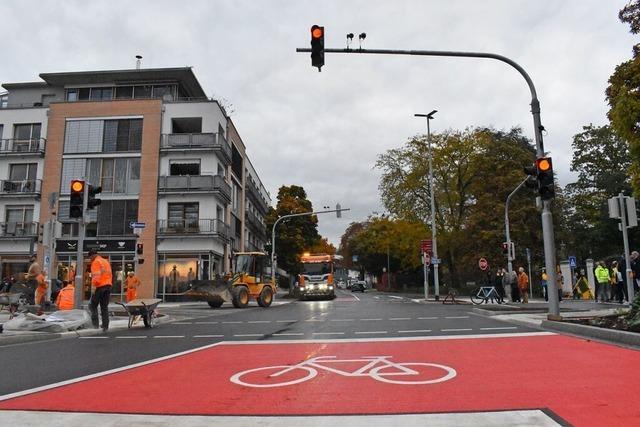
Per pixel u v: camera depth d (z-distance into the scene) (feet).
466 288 147.54
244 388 20.47
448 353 28.27
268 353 29.91
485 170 146.92
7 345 35.24
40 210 130.93
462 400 17.84
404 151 149.07
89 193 50.44
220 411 17.02
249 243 190.08
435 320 49.85
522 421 15.15
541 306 72.08
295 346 32.60
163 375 23.59
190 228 127.03
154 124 131.64
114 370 25.12
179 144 130.41
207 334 41.75
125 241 126.41
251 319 56.65
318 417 16.10
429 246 111.86
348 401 18.04
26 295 57.31
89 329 43.52
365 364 25.21
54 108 134.21
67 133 133.08
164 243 126.93
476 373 22.47
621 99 41.19
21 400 18.89
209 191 126.93
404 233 155.33
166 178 128.36
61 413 16.96
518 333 36.94
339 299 123.95
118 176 130.52
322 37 44.52
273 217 179.42
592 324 36.09
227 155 138.82
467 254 145.89
